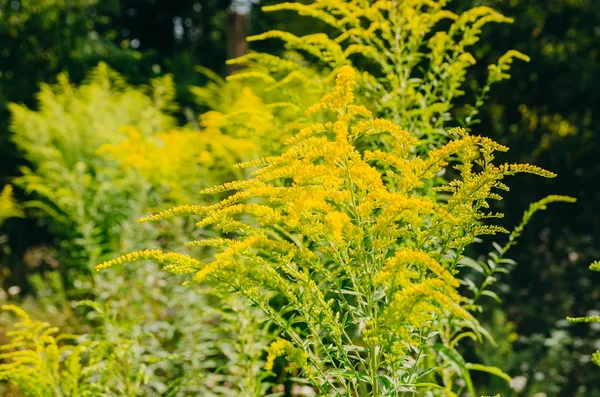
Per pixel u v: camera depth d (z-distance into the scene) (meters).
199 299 4.22
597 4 7.69
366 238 2.19
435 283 1.63
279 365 3.94
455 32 3.31
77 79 10.72
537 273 6.90
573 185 7.75
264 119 3.25
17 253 8.69
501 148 1.92
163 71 13.07
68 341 5.12
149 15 17.91
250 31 12.20
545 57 7.44
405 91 3.19
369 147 3.18
